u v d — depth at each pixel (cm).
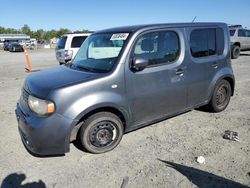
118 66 411
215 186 336
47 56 2764
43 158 412
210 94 559
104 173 369
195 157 405
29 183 352
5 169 384
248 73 1108
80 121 405
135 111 439
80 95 380
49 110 368
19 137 489
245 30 1858
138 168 379
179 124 534
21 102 434
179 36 486
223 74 569
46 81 405
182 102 505
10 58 2584
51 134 371
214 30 554
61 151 382
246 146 437
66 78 406
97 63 441
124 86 417
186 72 496
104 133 419
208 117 571
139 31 436
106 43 452
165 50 467
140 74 432
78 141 445
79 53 515
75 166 389
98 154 422
